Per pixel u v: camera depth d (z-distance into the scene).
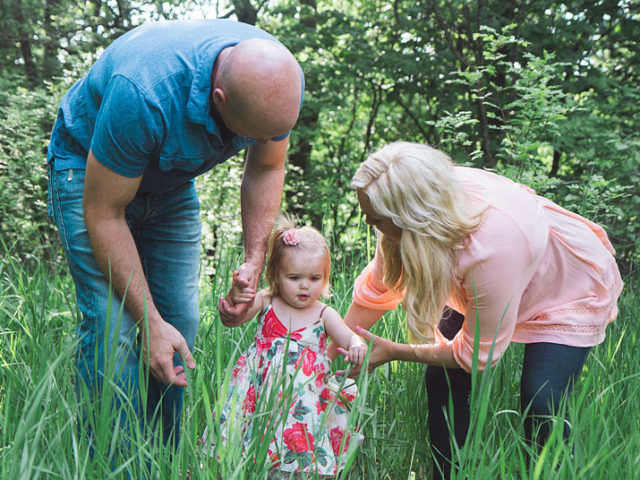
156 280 2.63
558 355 2.34
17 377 2.34
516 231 2.17
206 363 2.77
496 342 2.29
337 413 2.47
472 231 2.14
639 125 7.64
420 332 2.26
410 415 2.87
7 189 7.94
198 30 2.10
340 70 9.25
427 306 2.22
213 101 2.01
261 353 2.55
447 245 2.14
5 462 1.71
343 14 9.59
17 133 8.18
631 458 1.96
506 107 5.50
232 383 2.55
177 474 1.79
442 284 2.18
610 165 6.61
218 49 2.02
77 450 1.77
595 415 2.26
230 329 3.03
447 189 2.11
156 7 9.70
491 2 8.27
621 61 8.84
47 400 1.76
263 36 2.20
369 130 11.23
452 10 8.59
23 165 8.16
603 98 8.02
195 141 2.08
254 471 1.89
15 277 3.47
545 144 5.65
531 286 2.36
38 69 10.11
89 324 2.24
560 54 7.85
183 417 2.35
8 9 9.60
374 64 9.17
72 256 2.21
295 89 1.95
